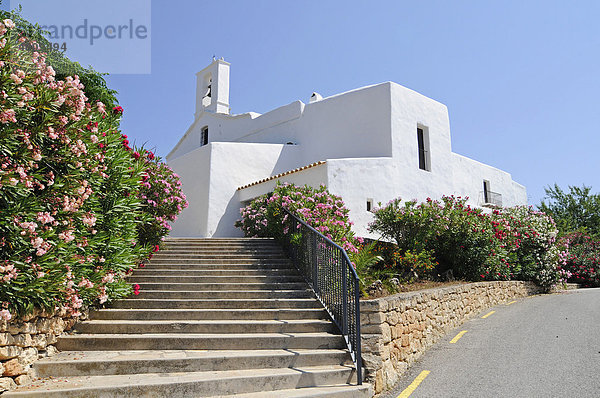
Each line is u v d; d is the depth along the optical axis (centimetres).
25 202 480
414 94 2003
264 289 870
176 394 488
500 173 2686
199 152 1955
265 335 644
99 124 689
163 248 1139
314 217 1138
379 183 1719
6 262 455
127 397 472
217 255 1073
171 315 700
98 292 632
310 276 877
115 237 693
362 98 1958
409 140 1916
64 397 457
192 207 1925
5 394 446
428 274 1337
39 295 489
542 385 554
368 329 620
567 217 3034
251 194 1828
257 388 523
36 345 531
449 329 975
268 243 1223
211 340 619
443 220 1391
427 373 647
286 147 2083
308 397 506
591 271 2308
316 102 2109
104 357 552
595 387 539
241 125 2386
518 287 1678
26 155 484
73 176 550
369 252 1178
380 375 586
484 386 562
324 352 604
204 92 2655
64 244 529
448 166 2111
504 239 1625
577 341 788
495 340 834
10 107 467
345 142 1969
